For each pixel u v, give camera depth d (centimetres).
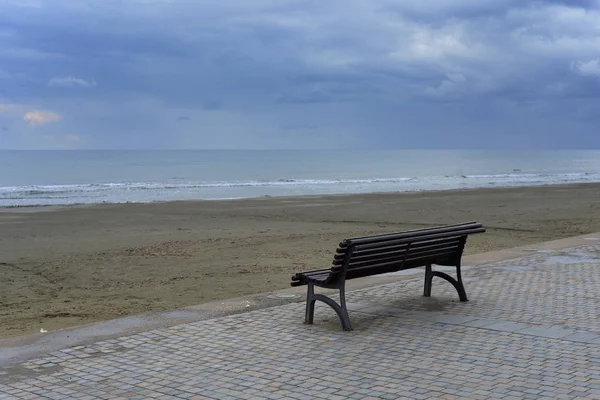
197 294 982
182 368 540
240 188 4781
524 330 648
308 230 1908
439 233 749
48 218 2372
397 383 494
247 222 2186
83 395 477
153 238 1755
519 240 1633
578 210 2502
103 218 2369
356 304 782
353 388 484
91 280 1129
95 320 818
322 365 543
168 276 1149
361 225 2058
